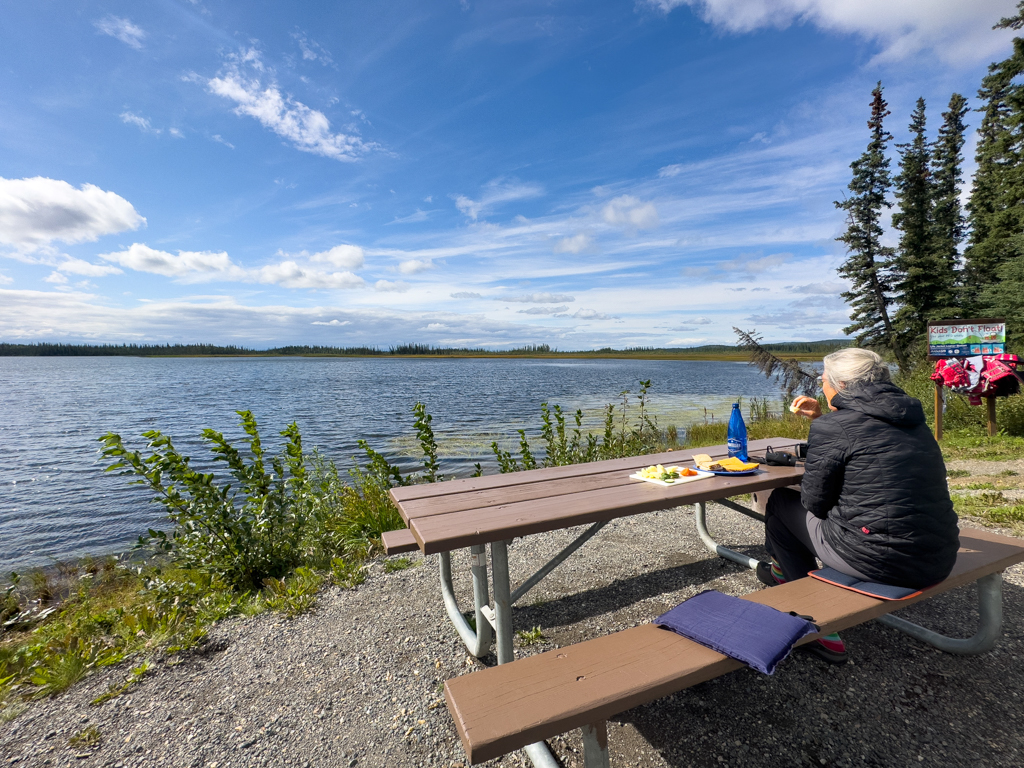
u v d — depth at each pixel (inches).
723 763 73.7
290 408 1109.1
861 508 82.4
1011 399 337.4
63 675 103.3
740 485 103.3
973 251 737.0
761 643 61.2
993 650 97.4
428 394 1451.8
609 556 155.2
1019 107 687.7
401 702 91.6
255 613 130.6
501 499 99.7
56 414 1118.4
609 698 53.6
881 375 90.0
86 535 305.7
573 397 1214.3
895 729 78.6
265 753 80.3
